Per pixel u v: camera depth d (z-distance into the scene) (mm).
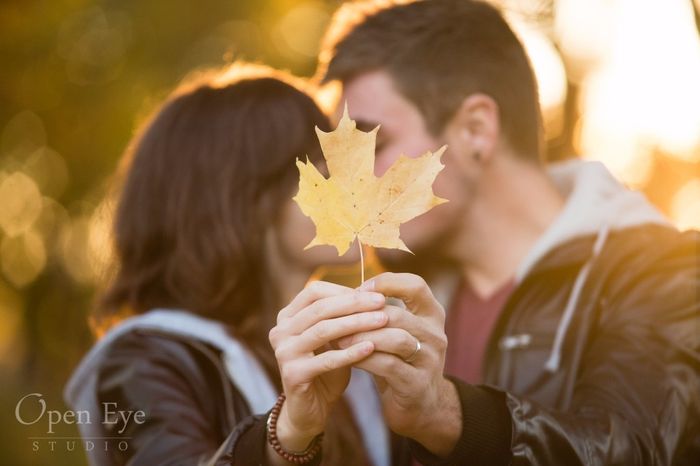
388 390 2094
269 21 8602
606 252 3148
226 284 3025
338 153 2010
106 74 8367
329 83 3547
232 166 3074
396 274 2012
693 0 5148
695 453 2654
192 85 3355
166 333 2875
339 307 1958
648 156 8750
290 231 3133
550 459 2248
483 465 2170
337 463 2992
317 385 2082
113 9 8273
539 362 3168
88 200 8328
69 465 5977
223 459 2262
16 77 8242
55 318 8383
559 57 7773
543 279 3260
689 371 2697
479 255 3572
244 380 2834
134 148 3303
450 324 3676
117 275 3203
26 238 8461
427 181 1993
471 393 2215
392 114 3430
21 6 8102
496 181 3502
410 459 3256
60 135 8320
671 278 2916
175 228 3074
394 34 3484
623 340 2842
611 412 2520
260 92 3172
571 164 3658
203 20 8531
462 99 3432
